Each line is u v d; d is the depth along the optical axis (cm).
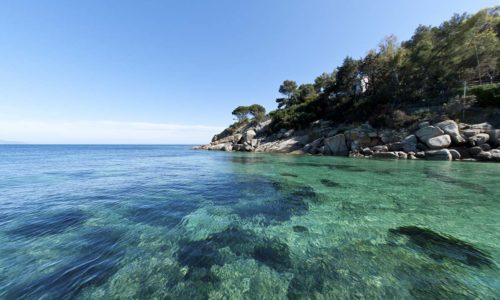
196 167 2088
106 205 834
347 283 365
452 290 346
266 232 585
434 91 2812
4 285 361
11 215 716
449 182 1158
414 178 1284
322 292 345
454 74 2702
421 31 3506
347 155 2892
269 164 2152
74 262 431
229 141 5966
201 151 5366
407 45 3672
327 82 5272
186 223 650
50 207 809
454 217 677
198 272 399
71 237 550
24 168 2067
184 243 518
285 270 406
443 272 392
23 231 585
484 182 1137
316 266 417
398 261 430
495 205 783
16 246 497
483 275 384
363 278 377
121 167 2142
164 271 402
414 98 2914
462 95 2503
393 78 3297
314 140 3672
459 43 2662
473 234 557
